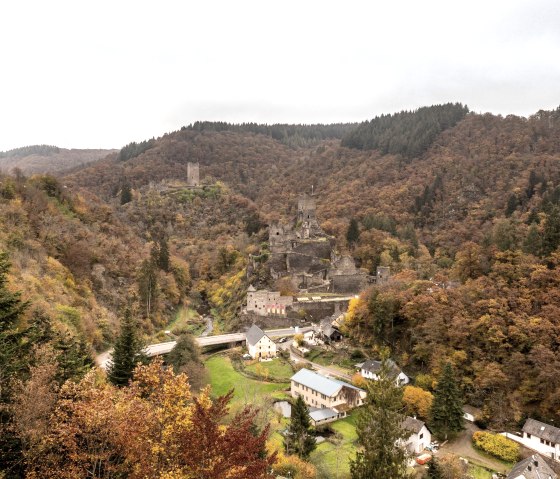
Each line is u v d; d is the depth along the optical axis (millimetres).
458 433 71000
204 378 83750
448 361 76000
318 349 105062
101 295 112375
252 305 127625
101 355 86438
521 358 73938
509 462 65062
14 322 40844
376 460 34750
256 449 24750
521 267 89125
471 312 84750
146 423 27375
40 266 96000
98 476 28594
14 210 108062
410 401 74562
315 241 158625
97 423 27234
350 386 80625
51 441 27000
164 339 112500
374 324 97438
